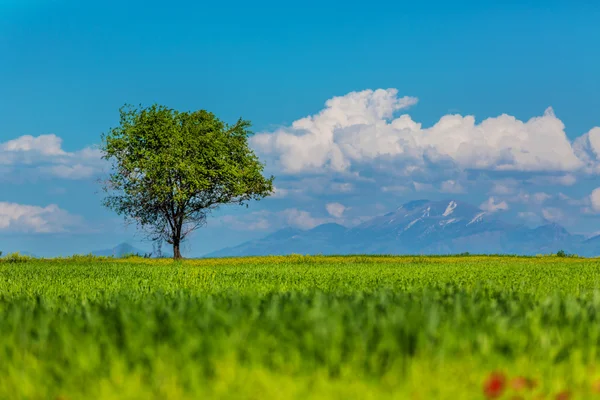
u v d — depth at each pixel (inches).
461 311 511.2
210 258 3127.5
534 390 333.4
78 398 326.6
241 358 370.0
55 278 1439.5
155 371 346.9
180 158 3233.3
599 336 427.5
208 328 434.0
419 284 1171.3
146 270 1888.5
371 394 312.0
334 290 983.0
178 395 320.5
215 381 332.8
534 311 520.7
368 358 360.5
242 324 431.2
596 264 2394.2
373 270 1921.8
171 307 579.2
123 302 650.2
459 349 387.2
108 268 2027.6
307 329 419.2
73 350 394.9
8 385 349.7
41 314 540.7
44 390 336.8
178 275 1513.3
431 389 325.1
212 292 890.1
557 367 365.1
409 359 364.2
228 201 3427.7
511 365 370.0
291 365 354.3
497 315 486.0
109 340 405.7
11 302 701.9
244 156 3518.7
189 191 3267.7
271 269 2003.0
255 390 318.3
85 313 538.0
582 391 331.0
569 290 998.4
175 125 3336.6
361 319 446.9
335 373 350.0
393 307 541.6
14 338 433.4
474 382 342.0
